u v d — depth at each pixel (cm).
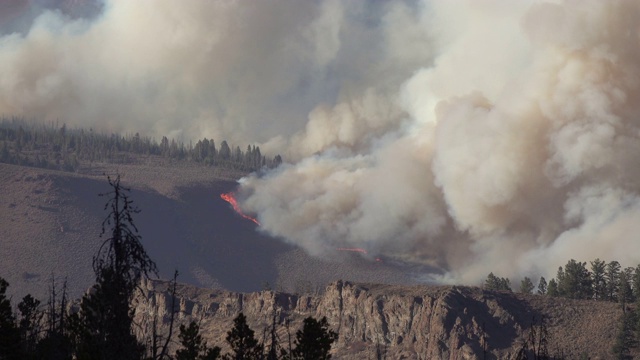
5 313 8981
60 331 9150
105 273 7088
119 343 7344
